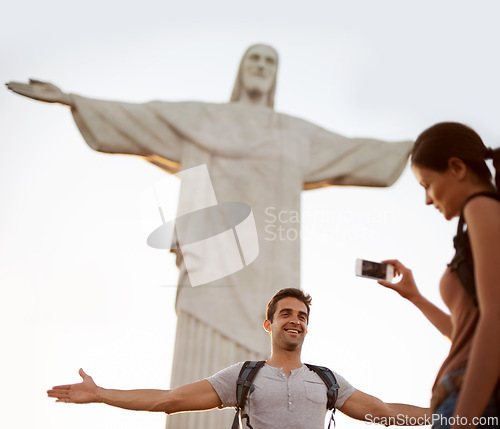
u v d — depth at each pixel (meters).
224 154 11.62
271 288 10.72
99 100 11.62
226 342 10.27
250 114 12.21
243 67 12.76
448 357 2.33
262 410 3.36
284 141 11.98
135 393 3.44
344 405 3.60
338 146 12.29
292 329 3.61
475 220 2.21
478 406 1.99
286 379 3.46
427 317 3.23
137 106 11.76
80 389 3.40
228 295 10.52
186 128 11.67
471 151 2.46
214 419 9.52
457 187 2.46
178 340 10.20
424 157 2.50
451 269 2.41
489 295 2.09
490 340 2.03
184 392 3.47
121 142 11.51
